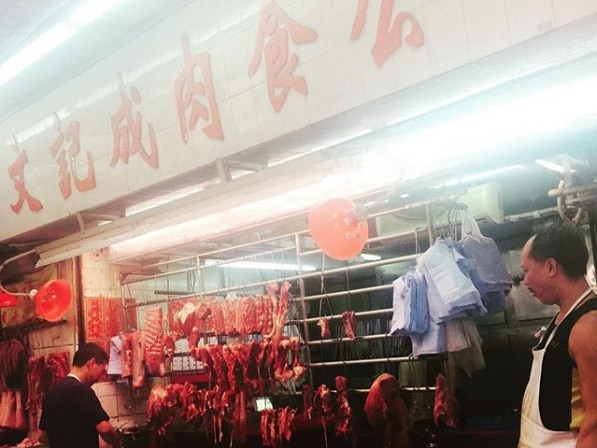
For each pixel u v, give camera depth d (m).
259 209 5.18
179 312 6.07
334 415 5.04
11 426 6.94
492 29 3.29
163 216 4.88
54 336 6.90
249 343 5.65
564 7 3.04
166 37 4.99
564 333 2.61
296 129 4.24
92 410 5.02
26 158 6.38
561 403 2.60
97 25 5.08
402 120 3.82
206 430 6.00
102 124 5.58
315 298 5.42
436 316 4.28
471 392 6.34
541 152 3.55
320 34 4.06
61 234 6.66
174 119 5.01
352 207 3.94
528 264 2.83
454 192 4.43
